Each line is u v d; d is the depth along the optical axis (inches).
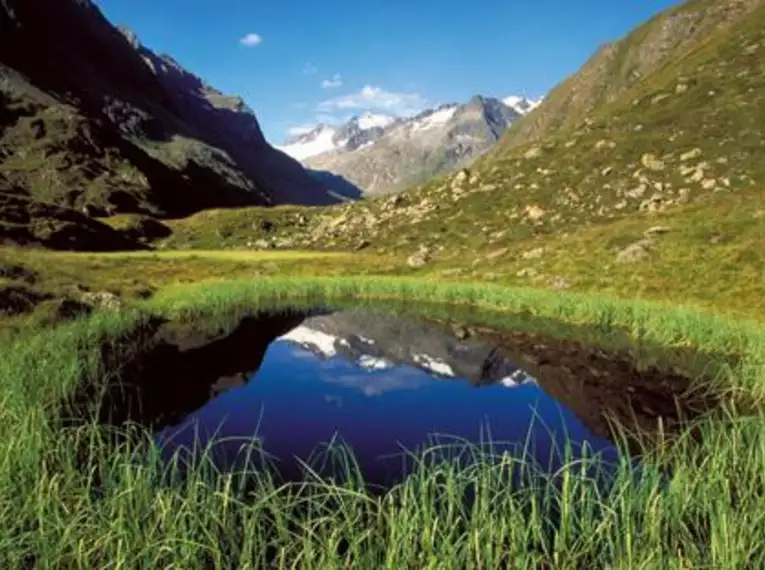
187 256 3516.2
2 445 479.2
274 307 2009.1
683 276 1964.8
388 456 659.4
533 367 1193.4
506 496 422.6
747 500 442.3
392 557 376.2
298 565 417.4
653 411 875.4
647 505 424.2
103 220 5610.2
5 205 4207.7
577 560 414.6
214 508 434.0
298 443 712.4
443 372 1159.0
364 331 1628.9
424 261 3201.3
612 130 4751.5
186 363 1184.8
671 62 6752.0
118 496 419.5
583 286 2085.4
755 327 1305.4
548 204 3905.0
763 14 5846.5
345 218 5039.4
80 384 877.8
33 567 398.6
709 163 3762.3
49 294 1421.0
